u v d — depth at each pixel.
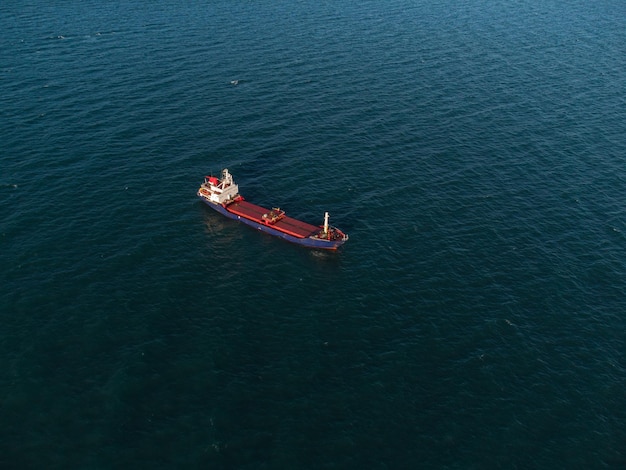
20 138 135.62
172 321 88.38
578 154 138.00
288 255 105.50
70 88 162.38
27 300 90.50
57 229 107.12
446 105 162.12
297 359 82.31
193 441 69.81
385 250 105.88
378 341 85.75
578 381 79.38
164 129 144.25
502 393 77.44
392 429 72.38
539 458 69.19
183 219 113.44
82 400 74.38
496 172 130.62
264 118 152.25
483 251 105.31
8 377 77.06
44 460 66.81
